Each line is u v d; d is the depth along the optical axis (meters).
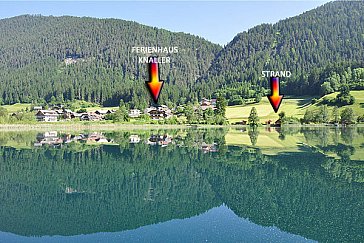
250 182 31.09
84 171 37.91
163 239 18.67
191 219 21.86
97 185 31.52
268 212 22.72
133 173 36.62
